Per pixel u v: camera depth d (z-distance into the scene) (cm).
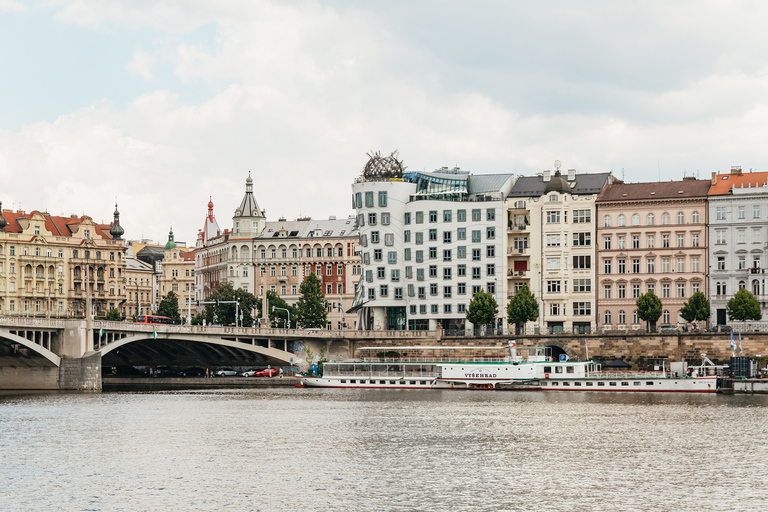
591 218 18288
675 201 17650
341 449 9044
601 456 8625
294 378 17550
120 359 18138
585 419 11162
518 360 16050
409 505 6762
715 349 15988
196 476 7738
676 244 17662
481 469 8031
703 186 17788
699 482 7469
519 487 7319
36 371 15975
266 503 6819
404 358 17300
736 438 9575
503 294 19050
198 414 11944
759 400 13362
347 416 11644
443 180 19950
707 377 14800
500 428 10431
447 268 19425
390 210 19912
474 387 16000
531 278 18788
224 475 7775
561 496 7025
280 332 17925
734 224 17275
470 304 18150
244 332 17450
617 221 18100
